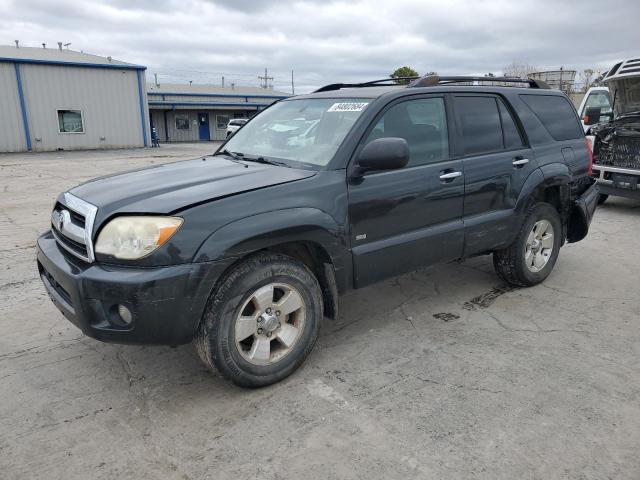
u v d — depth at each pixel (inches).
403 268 144.2
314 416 110.7
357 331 153.0
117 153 876.6
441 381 124.3
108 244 106.0
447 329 154.2
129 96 991.6
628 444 100.3
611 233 277.4
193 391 121.0
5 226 286.5
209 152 914.7
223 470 94.5
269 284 117.6
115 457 98.0
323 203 123.3
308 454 98.5
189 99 1679.4
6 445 101.1
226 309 111.4
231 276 111.6
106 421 109.3
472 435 103.4
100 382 124.8
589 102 478.3
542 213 181.9
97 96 952.9
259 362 119.0
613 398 116.3
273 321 119.5
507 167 167.0
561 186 187.9
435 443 101.1
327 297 132.3
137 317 103.4
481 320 160.6
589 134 392.2
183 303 105.3
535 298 179.2
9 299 175.6
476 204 159.8
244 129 174.4
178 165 151.6
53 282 127.0
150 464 96.1
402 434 104.0
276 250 124.2
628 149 324.8
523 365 131.9
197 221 106.3
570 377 125.6
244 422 108.7
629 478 91.4
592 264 219.3
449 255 155.7
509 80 181.0
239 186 117.3
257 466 95.4
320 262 129.4
